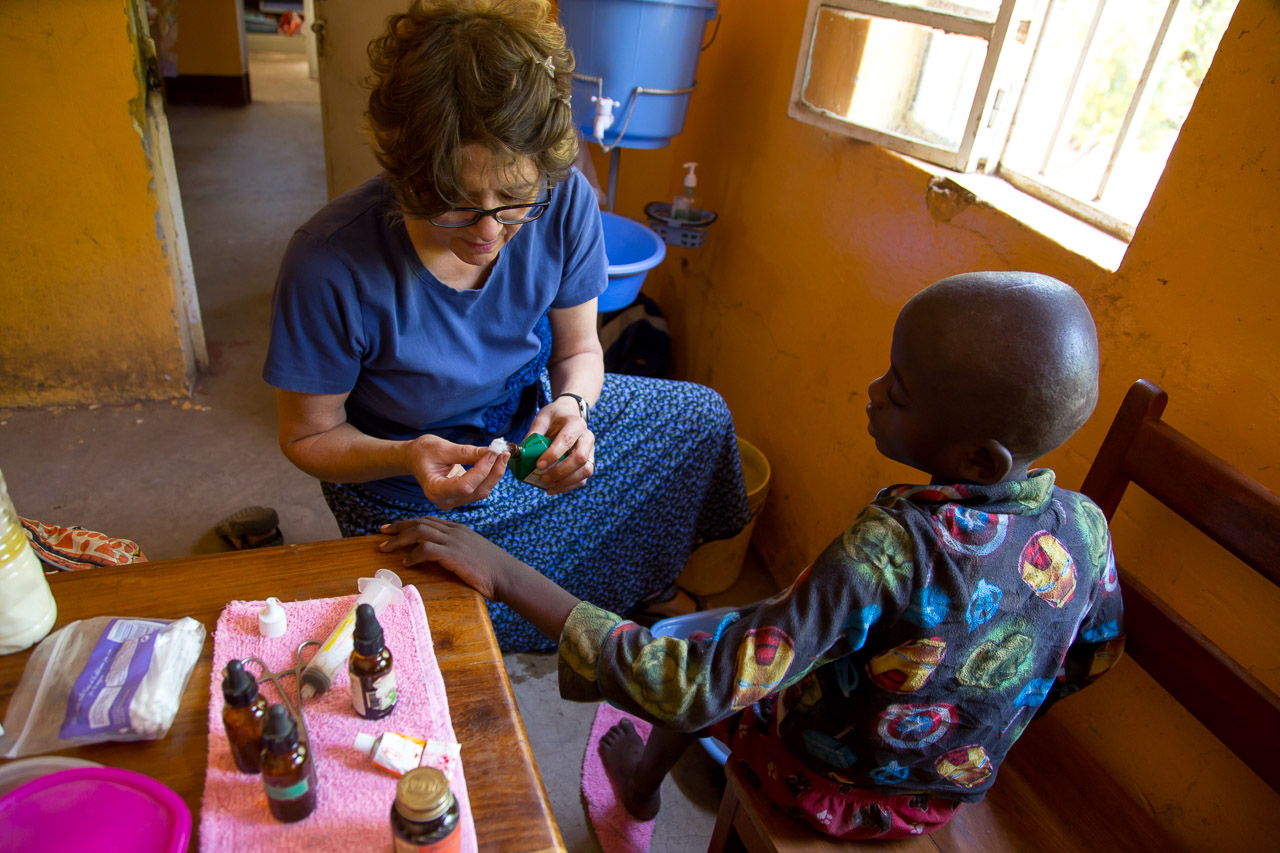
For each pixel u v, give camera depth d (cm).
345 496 148
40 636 80
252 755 69
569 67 102
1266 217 102
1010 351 79
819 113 185
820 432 201
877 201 176
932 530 84
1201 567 113
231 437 255
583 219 136
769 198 220
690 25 201
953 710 93
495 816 69
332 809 67
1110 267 125
